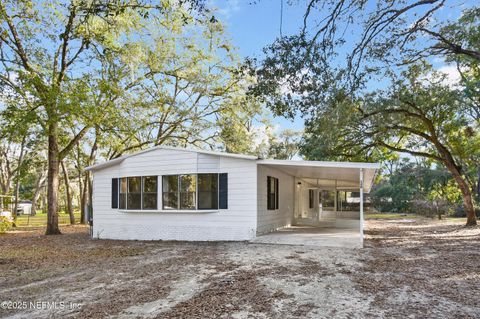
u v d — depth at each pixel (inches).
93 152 986.7
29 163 997.8
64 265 331.9
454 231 621.3
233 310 192.1
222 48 820.6
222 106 858.1
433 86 613.6
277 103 333.1
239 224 485.1
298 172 589.0
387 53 430.3
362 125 611.8
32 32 601.0
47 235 635.5
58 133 681.6
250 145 911.7
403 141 813.2
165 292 229.1
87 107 561.9
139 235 539.2
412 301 205.3
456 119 688.4
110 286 248.5
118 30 613.3
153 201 527.5
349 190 772.0
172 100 836.6
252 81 786.2
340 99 343.6
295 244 444.8
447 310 189.8
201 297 215.9
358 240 450.3
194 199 501.7
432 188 1089.4
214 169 499.5
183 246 446.9
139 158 543.2
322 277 262.7
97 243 498.9
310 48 310.7
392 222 916.6
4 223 705.6
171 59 794.2
